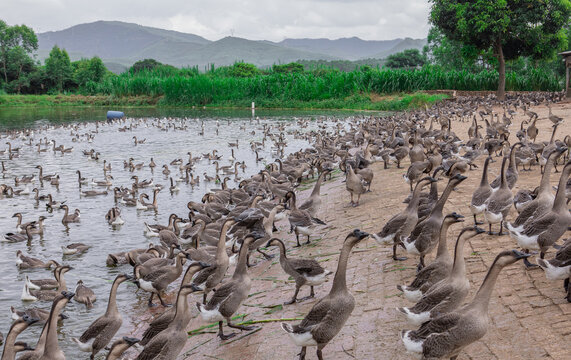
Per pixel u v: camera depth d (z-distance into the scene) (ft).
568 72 216.33
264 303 45.19
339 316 31.71
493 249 44.24
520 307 33.71
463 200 60.44
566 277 33.40
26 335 47.44
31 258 65.36
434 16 252.21
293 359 34.37
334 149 121.80
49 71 487.20
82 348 41.60
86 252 70.23
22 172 132.16
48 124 252.01
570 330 29.91
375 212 64.39
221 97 345.31
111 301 42.55
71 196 106.01
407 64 631.15
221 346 38.91
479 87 282.56
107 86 433.07
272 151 150.20
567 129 121.60
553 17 233.35
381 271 45.42
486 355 29.32
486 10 231.09
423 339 27.71
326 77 325.01
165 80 363.97
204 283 46.52
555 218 37.45
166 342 34.83
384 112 265.95
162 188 112.06
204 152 157.28
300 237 63.46
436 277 34.35
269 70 555.28
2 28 489.67
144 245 72.74
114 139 192.03
